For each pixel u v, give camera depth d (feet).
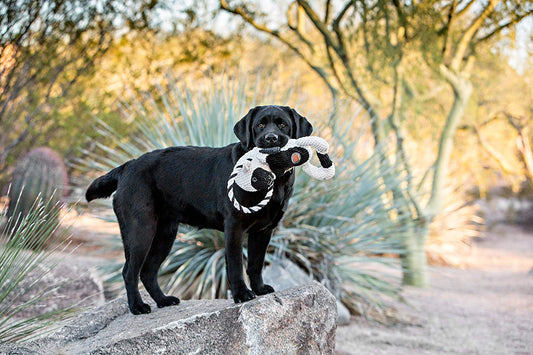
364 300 19.51
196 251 19.22
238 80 22.16
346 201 19.90
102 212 20.83
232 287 10.03
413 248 24.11
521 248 39.99
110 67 34.22
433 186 26.13
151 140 21.02
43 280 17.78
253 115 10.39
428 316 19.69
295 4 30.19
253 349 9.30
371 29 26.43
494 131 39.40
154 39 33.12
